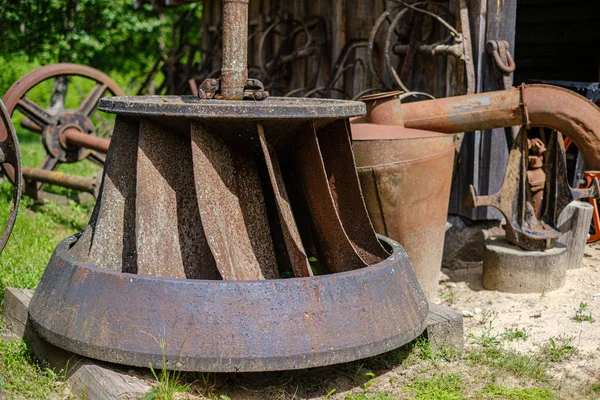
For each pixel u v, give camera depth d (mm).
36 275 4984
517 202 5180
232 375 4027
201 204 4000
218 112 3916
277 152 4305
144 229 4070
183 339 3766
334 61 7004
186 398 3814
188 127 4109
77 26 12977
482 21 5512
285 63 7840
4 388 3934
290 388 4023
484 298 5109
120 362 3811
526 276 5129
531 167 5207
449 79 5738
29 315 4102
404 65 5988
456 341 4375
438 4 5684
